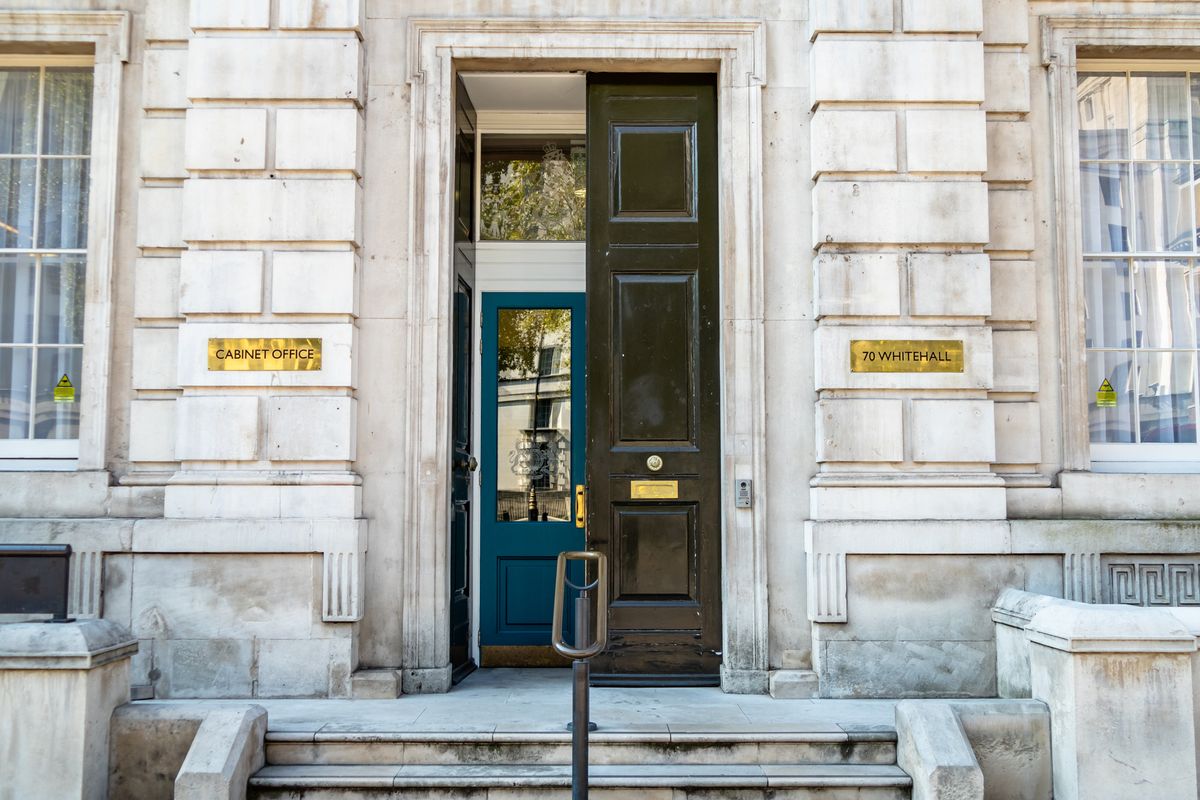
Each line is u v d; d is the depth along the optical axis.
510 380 6.93
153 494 5.64
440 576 5.68
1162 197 6.24
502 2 5.92
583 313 6.95
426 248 5.81
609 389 6.02
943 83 5.75
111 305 5.79
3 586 4.45
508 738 4.61
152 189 5.81
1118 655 4.33
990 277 5.81
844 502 5.57
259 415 5.59
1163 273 6.20
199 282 5.62
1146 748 4.29
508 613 6.74
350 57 5.72
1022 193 5.89
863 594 5.54
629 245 6.08
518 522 6.80
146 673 5.42
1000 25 5.94
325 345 5.61
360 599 5.50
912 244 5.71
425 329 5.77
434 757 4.61
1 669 4.20
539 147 7.11
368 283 5.80
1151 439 6.10
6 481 5.63
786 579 5.71
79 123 6.16
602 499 5.95
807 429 5.77
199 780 4.11
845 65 5.75
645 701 5.42
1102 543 5.55
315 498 5.51
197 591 5.47
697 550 5.94
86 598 5.44
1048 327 5.90
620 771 4.50
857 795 4.42
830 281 5.68
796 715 5.05
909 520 5.54
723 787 4.42
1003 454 5.77
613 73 6.16
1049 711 4.53
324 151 5.67
